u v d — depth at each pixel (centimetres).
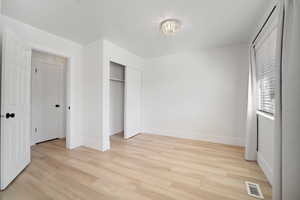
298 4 104
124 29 227
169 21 196
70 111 271
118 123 410
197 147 284
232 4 165
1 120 150
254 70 227
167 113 371
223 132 306
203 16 190
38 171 189
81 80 290
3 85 152
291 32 110
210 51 316
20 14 184
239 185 160
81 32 237
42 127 320
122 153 253
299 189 106
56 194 144
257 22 203
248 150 225
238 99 290
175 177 176
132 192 147
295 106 106
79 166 203
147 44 291
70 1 159
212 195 143
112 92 385
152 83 391
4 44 153
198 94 331
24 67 194
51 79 339
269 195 143
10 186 157
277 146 120
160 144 303
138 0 158
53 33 239
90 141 281
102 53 262
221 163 214
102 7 171
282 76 115
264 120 193
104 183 163
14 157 169
